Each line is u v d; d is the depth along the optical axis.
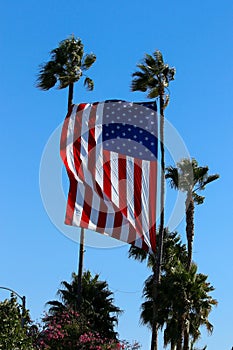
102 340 50.03
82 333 49.94
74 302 55.38
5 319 38.47
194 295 49.59
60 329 49.69
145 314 52.59
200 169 57.72
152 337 49.56
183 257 57.19
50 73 54.75
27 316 40.41
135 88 53.38
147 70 53.16
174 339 49.00
